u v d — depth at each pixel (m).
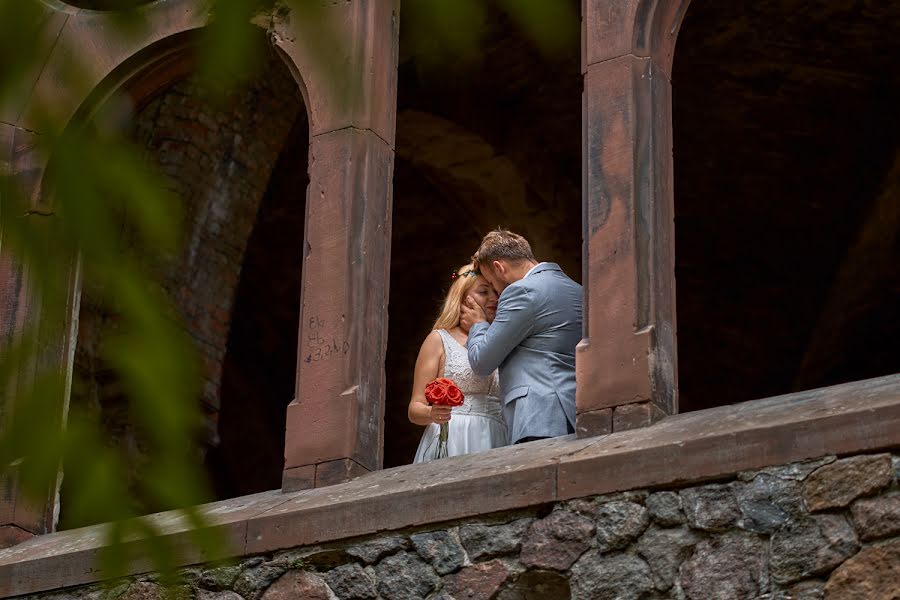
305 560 6.28
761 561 5.29
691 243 13.92
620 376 6.08
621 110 6.51
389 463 14.58
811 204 13.41
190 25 7.91
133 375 2.45
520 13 2.37
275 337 14.96
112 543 2.75
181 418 2.47
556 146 13.23
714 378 14.49
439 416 6.75
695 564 5.41
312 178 7.26
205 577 6.44
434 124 12.72
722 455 5.52
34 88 2.78
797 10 11.79
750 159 13.17
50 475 2.54
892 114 12.62
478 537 5.93
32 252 2.68
